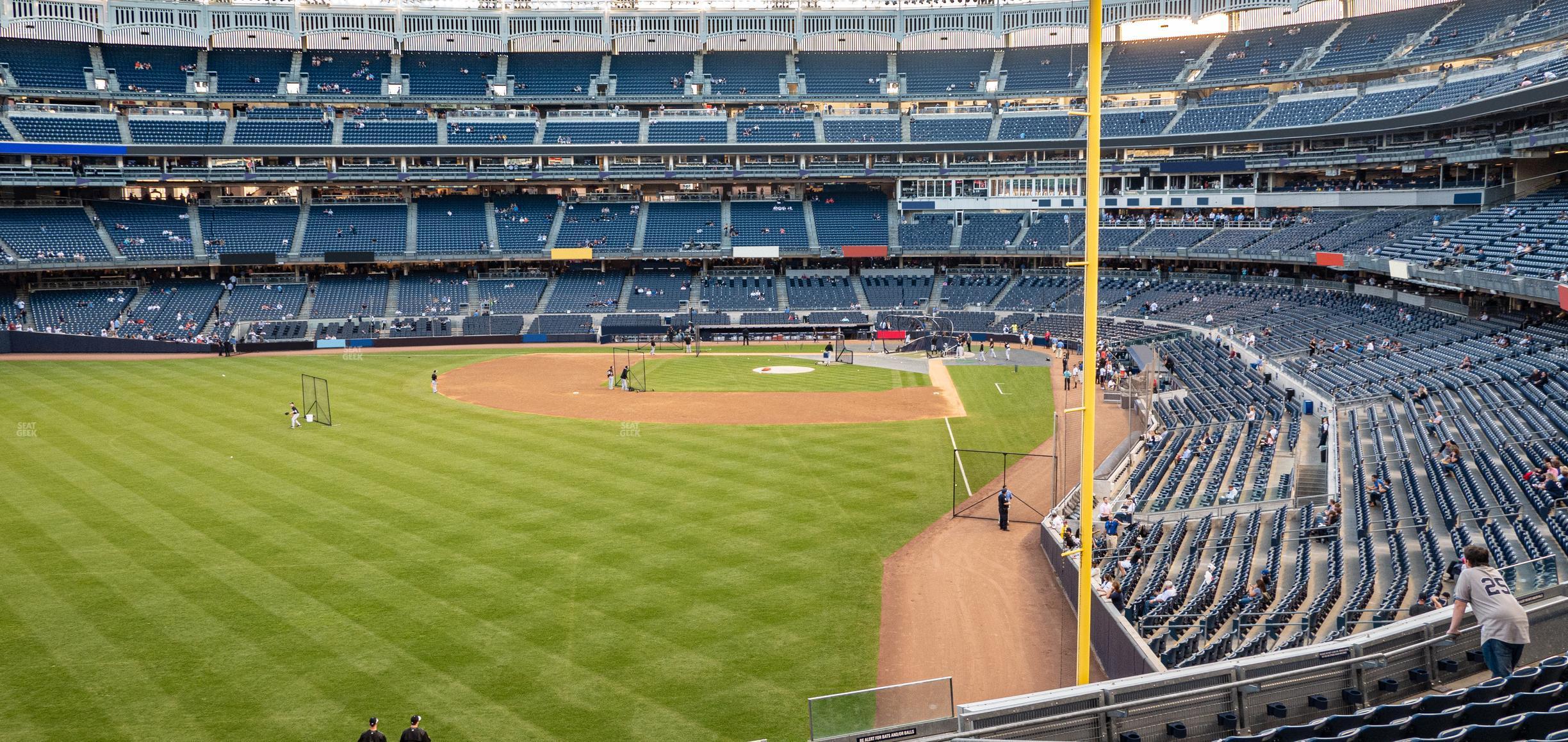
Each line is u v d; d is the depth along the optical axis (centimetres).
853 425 4872
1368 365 4700
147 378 6162
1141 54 9012
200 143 8419
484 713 1977
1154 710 1206
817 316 8712
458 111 9344
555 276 9119
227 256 8225
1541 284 4147
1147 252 8194
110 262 7762
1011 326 8200
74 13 8250
